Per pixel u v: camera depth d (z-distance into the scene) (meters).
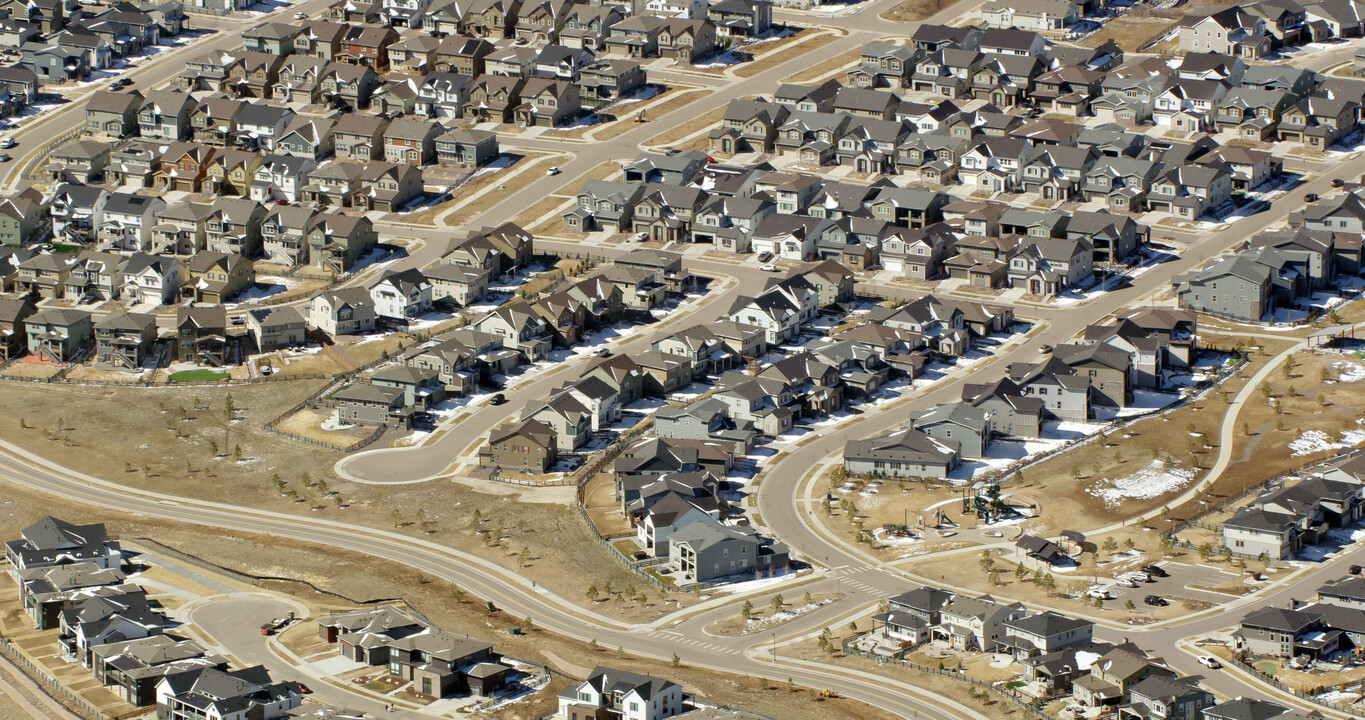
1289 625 191.12
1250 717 174.12
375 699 193.12
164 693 189.62
